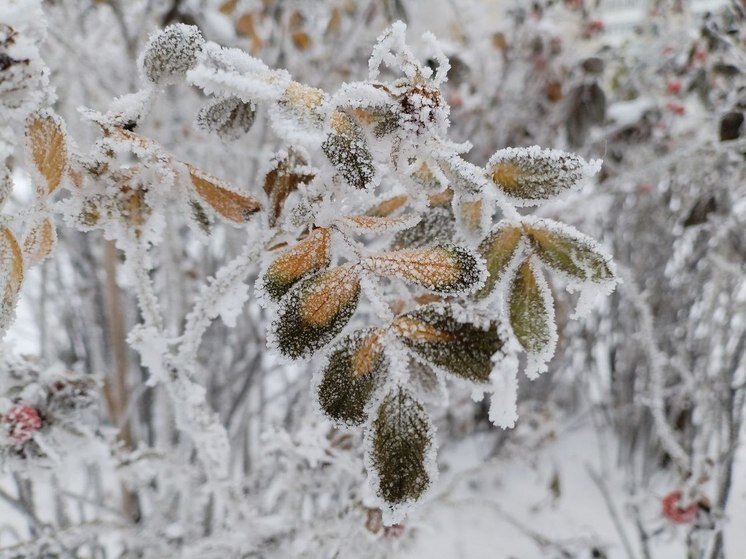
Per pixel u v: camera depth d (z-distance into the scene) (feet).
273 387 2.97
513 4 2.62
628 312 2.59
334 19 2.17
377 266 0.58
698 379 2.23
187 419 0.85
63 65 1.78
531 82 2.64
